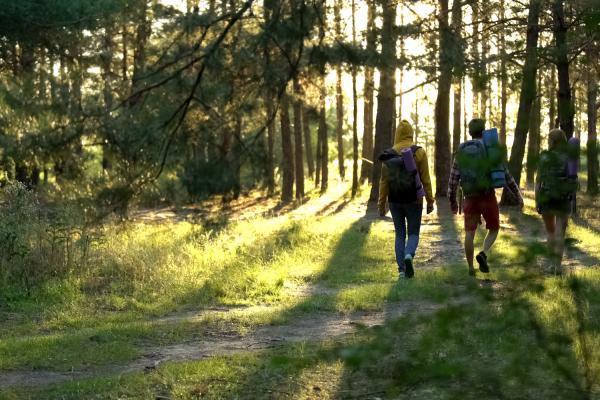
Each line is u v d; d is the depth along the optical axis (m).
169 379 4.67
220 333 6.44
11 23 11.52
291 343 5.68
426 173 8.84
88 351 5.71
